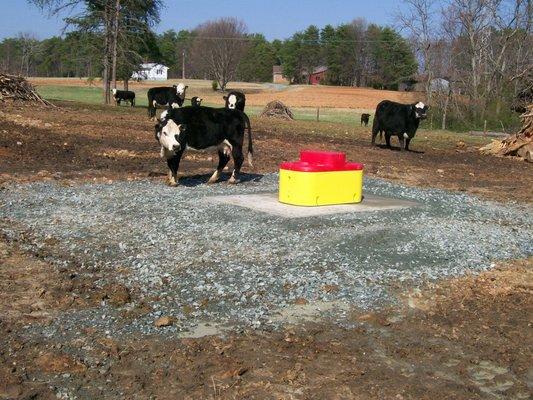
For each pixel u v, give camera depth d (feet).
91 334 20.77
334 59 401.70
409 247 31.68
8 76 114.21
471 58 167.12
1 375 17.90
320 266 28.14
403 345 20.97
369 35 393.70
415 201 44.24
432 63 174.81
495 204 47.21
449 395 17.88
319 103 244.22
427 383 18.51
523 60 162.81
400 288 26.21
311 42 429.38
